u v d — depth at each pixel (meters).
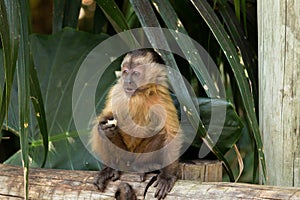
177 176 6.06
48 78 8.63
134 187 5.98
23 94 5.73
